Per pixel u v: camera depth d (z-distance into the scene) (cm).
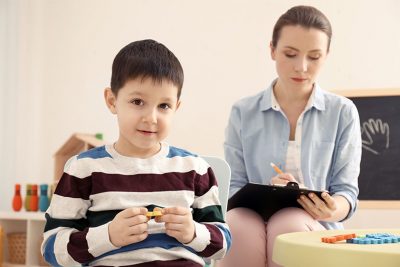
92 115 293
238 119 183
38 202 260
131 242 103
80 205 112
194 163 119
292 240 102
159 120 112
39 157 299
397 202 230
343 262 88
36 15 301
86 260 106
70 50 297
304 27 158
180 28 279
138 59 111
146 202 112
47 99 300
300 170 173
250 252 154
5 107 295
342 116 174
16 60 296
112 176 113
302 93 170
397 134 234
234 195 154
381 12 250
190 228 107
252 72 266
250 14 268
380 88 240
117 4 291
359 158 175
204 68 273
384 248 91
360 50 251
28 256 250
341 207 159
